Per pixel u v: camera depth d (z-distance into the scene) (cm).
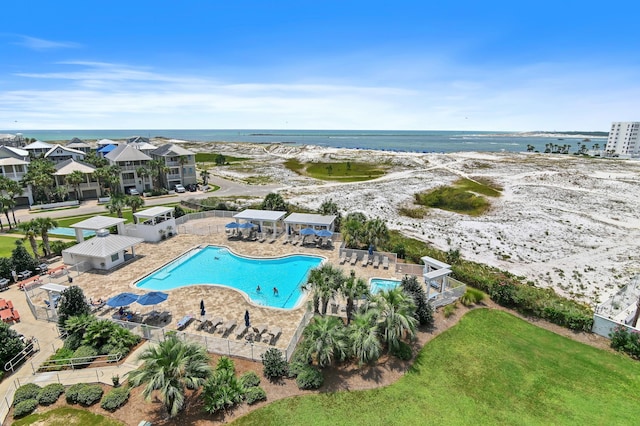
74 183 6706
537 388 1961
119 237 3547
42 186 6297
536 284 3725
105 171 6975
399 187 8325
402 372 2031
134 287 3000
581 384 2002
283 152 16688
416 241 4891
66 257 3450
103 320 2217
